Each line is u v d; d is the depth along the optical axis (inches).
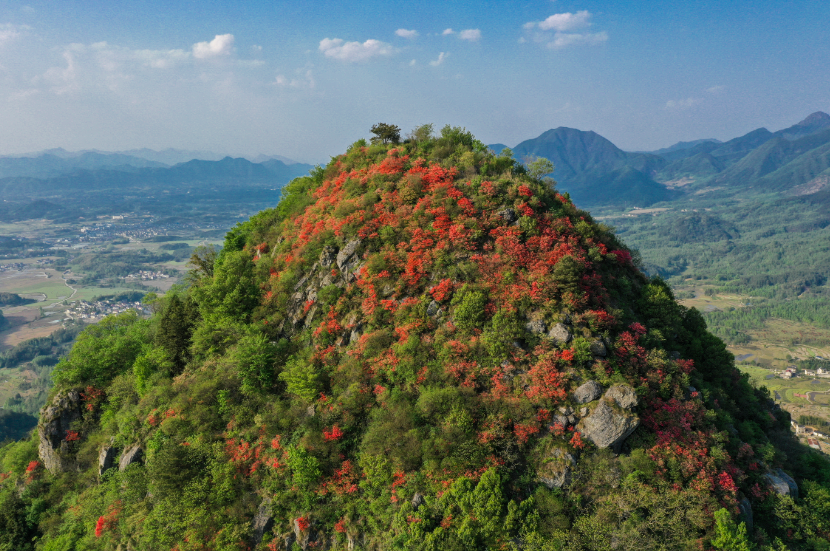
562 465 1250.0
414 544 1190.3
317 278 1971.0
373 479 1325.0
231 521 1411.2
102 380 2220.7
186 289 2753.4
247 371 1721.2
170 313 2171.5
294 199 2706.7
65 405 2121.1
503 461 1279.5
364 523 1302.9
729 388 1820.9
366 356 1608.0
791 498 1339.8
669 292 2007.9
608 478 1233.4
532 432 1299.2
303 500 1382.9
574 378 1389.0
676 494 1198.3
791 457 1672.0
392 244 1857.8
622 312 1557.6
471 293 1581.0
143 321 2640.3
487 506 1182.3
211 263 2650.1
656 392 1416.1
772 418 1881.2
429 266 1724.9
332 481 1380.4
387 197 2033.7
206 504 1453.0
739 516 1237.1
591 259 1720.0
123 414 1955.0
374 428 1396.4
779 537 1307.8
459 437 1306.6
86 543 1617.9
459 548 1168.8
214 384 1743.4
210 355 1985.7
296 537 1342.3
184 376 1943.9
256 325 1966.0
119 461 1798.7
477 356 1472.7
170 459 1509.6
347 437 1462.8
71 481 1996.8
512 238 1729.8
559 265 1562.5
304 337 1845.5
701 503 1189.7
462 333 1540.4
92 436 2033.7
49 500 1963.6
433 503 1241.4
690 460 1261.1
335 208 2166.6
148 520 1471.5
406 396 1470.2
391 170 2208.4
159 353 2094.0
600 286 1646.2
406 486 1289.4
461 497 1217.4
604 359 1427.2
